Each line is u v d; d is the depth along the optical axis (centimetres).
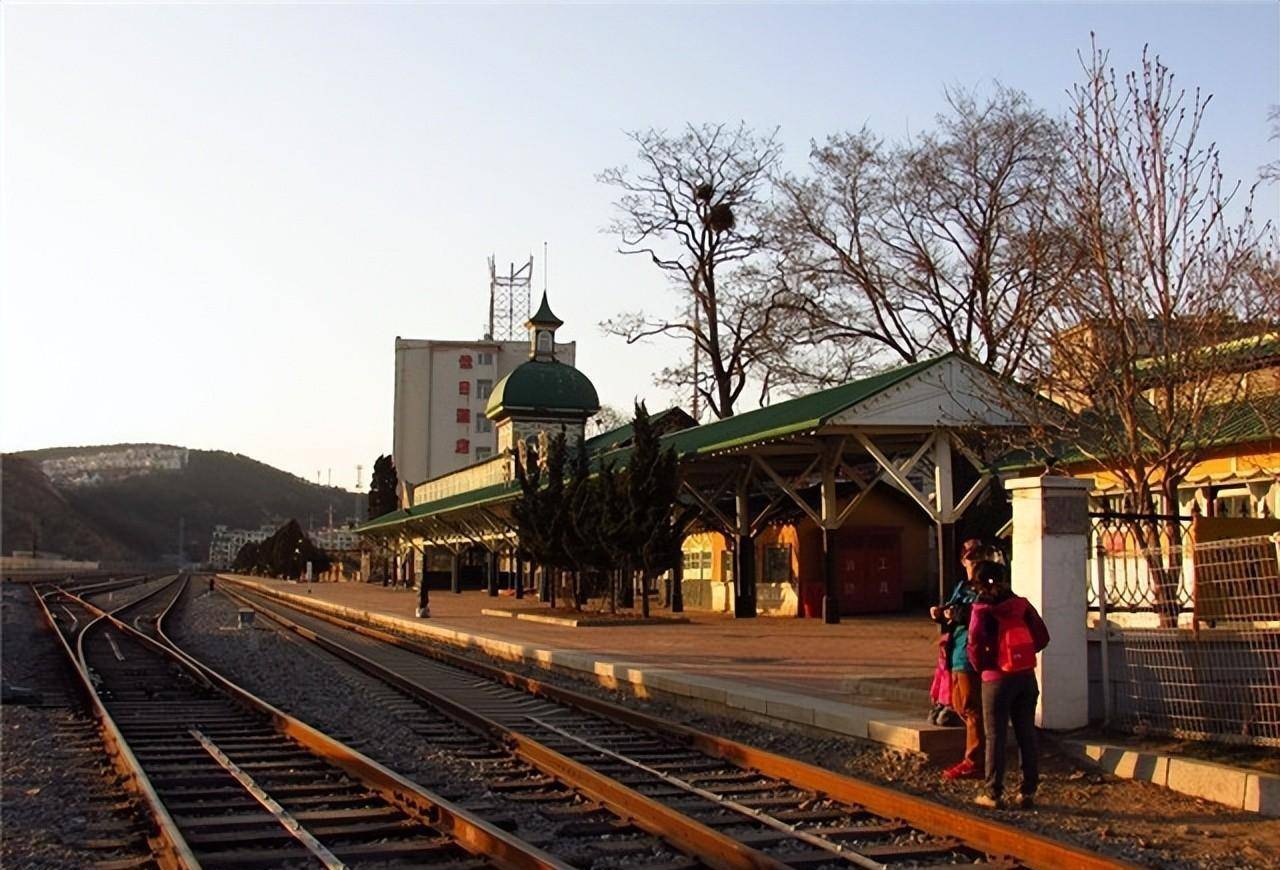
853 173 4072
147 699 1769
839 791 969
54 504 17188
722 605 3822
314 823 897
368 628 3538
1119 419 1764
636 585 4784
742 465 3353
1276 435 1811
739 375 4641
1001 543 3098
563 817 920
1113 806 938
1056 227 2912
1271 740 988
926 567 3494
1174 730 1078
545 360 6147
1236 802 923
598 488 3266
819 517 3019
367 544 9856
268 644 2892
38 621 3844
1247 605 1057
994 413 2462
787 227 4125
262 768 1143
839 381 4284
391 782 995
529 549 3584
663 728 1342
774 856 794
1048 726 1129
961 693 1038
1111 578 1228
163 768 1148
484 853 798
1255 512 1995
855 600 3381
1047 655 1137
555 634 2736
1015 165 3816
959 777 1038
